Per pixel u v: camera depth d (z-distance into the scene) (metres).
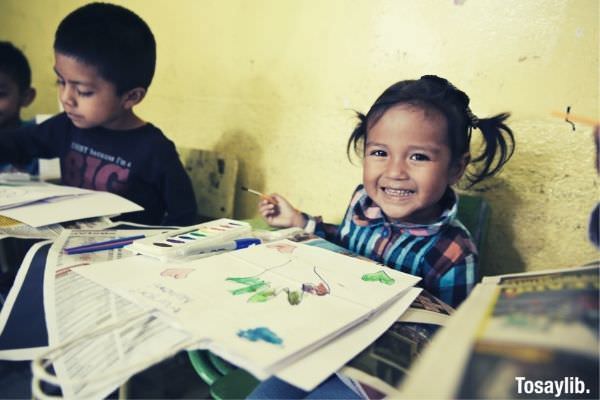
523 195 0.64
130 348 0.32
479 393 0.21
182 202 0.89
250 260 0.49
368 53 0.75
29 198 0.68
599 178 0.58
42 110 1.33
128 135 0.88
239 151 0.96
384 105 0.61
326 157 0.83
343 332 0.35
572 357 0.22
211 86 0.98
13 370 0.47
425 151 0.58
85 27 0.79
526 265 0.65
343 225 0.73
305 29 0.82
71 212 0.64
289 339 0.32
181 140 1.06
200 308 0.36
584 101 0.58
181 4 0.99
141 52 0.83
